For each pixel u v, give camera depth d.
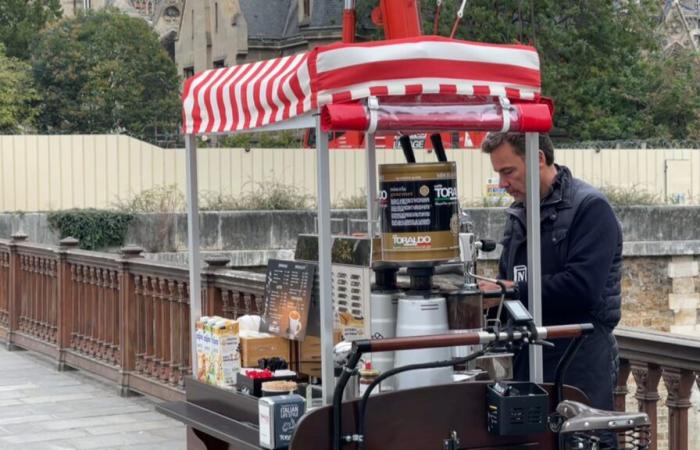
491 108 4.24
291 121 4.32
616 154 32.09
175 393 9.10
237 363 5.06
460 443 4.15
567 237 4.82
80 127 48.72
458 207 4.34
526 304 4.93
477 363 4.42
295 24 61.66
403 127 4.06
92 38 49.62
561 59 42.81
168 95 50.62
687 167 32.47
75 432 8.68
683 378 5.38
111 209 23.84
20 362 12.18
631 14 46.28
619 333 5.67
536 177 4.45
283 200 25.22
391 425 4.05
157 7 78.44
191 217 5.50
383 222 4.30
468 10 39.19
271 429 4.27
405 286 4.51
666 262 27.80
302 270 4.80
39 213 22.47
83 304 11.28
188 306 8.94
